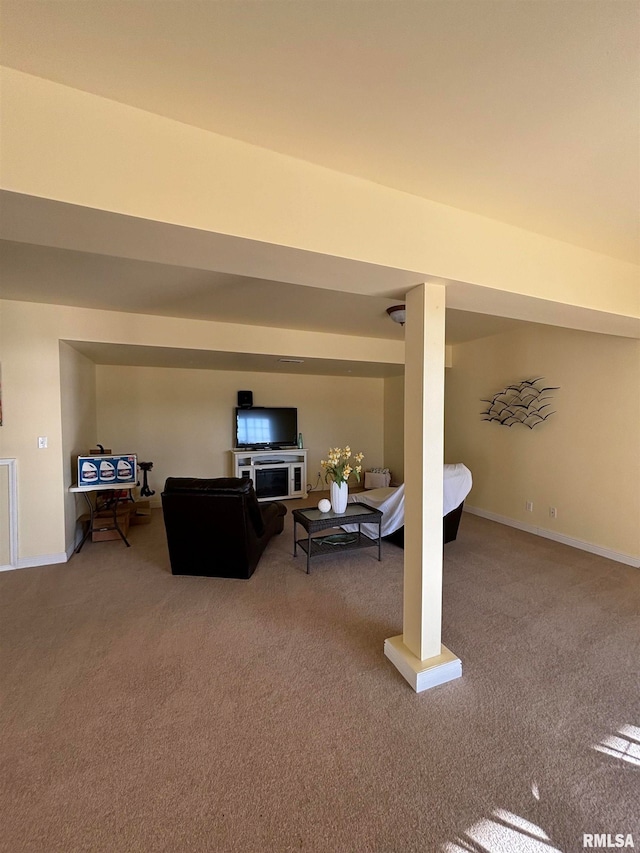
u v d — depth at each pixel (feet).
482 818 4.34
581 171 4.99
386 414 23.93
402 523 12.72
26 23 3.00
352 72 3.49
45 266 8.12
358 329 14.21
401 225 5.39
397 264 5.35
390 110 3.94
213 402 20.08
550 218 6.19
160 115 3.94
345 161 4.77
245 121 4.09
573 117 4.04
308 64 3.42
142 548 12.85
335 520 11.18
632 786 4.72
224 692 6.26
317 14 2.97
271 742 5.32
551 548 12.87
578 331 12.90
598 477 12.37
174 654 7.23
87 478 12.05
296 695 6.20
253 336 13.71
